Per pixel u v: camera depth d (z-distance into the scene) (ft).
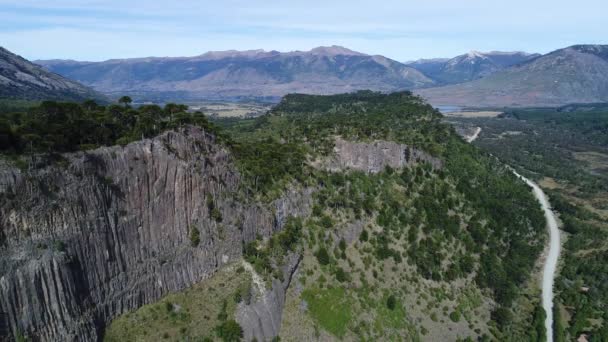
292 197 502.79
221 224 412.16
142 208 350.84
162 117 421.59
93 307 311.06
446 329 488.44
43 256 280.72
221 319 367.66
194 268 384.06
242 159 484.33
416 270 537.24
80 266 303.07
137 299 342.44
